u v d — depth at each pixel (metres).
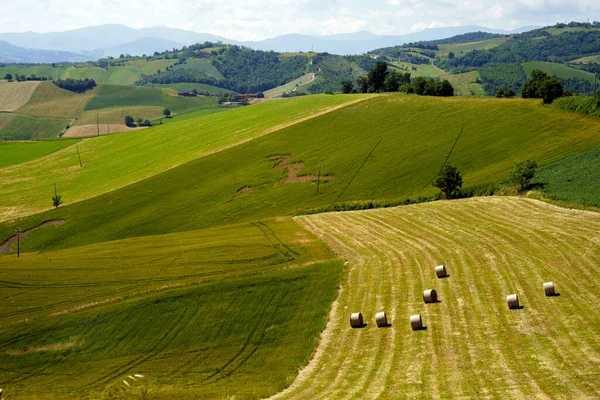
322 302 48.78
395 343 37.78
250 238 68.44
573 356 31.39
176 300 51.34
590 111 98.81
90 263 64.19
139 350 45.41
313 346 41.47
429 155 97.38
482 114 110.25
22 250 91.88
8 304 53.88
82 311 51.09
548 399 27.25
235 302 50.38
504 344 34.41
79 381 41.84
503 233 56.78
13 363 45.06
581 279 42.59
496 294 42.53
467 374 31.41
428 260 53.09
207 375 40.72
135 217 96.62
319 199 90.00
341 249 60.66
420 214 69.94
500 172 83.69
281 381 36.25
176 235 76.00
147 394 37.03
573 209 61.03
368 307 45.28
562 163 80.31
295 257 59.62
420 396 29.56
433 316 40.84
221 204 95.62
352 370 35.22
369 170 97.12
